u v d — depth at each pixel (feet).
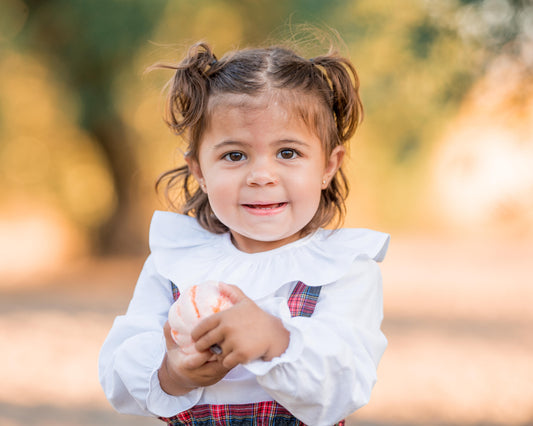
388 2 19.98
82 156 44.21
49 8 34.35
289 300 5.70
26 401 17.12
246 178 5.66
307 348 5.04
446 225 62.75
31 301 34.30
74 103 35.47
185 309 5.14
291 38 8.49
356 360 5.37
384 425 15.14
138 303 6.29
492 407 16.40
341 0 25.85
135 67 32.63
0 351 22.99
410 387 18.28
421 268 46.01
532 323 27.53
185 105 6.13
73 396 17.61
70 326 27.58
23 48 34.55
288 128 5.65
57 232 52.75
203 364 5.16
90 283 39.88
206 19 31.91
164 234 6.48
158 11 31.09
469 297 34.60
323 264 5.79
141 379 5.66
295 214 5.74
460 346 23.30
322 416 5.20
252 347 4.91
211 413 5.67
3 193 46.42
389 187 54.29
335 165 6.25
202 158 5.93
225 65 5.94
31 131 40.57
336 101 6.36
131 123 37.68
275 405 5.63
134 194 44.52
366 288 5.80
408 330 26.09
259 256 5.97
